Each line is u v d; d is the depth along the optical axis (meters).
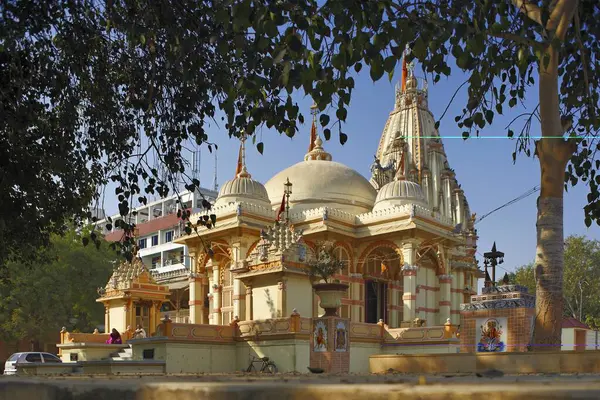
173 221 80.06
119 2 10.44
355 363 28.25
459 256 47.25
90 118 12.06
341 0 6.94
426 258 42.81
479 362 9.85
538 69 11.59
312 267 27.38
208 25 10.05
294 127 9.23
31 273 44.44
